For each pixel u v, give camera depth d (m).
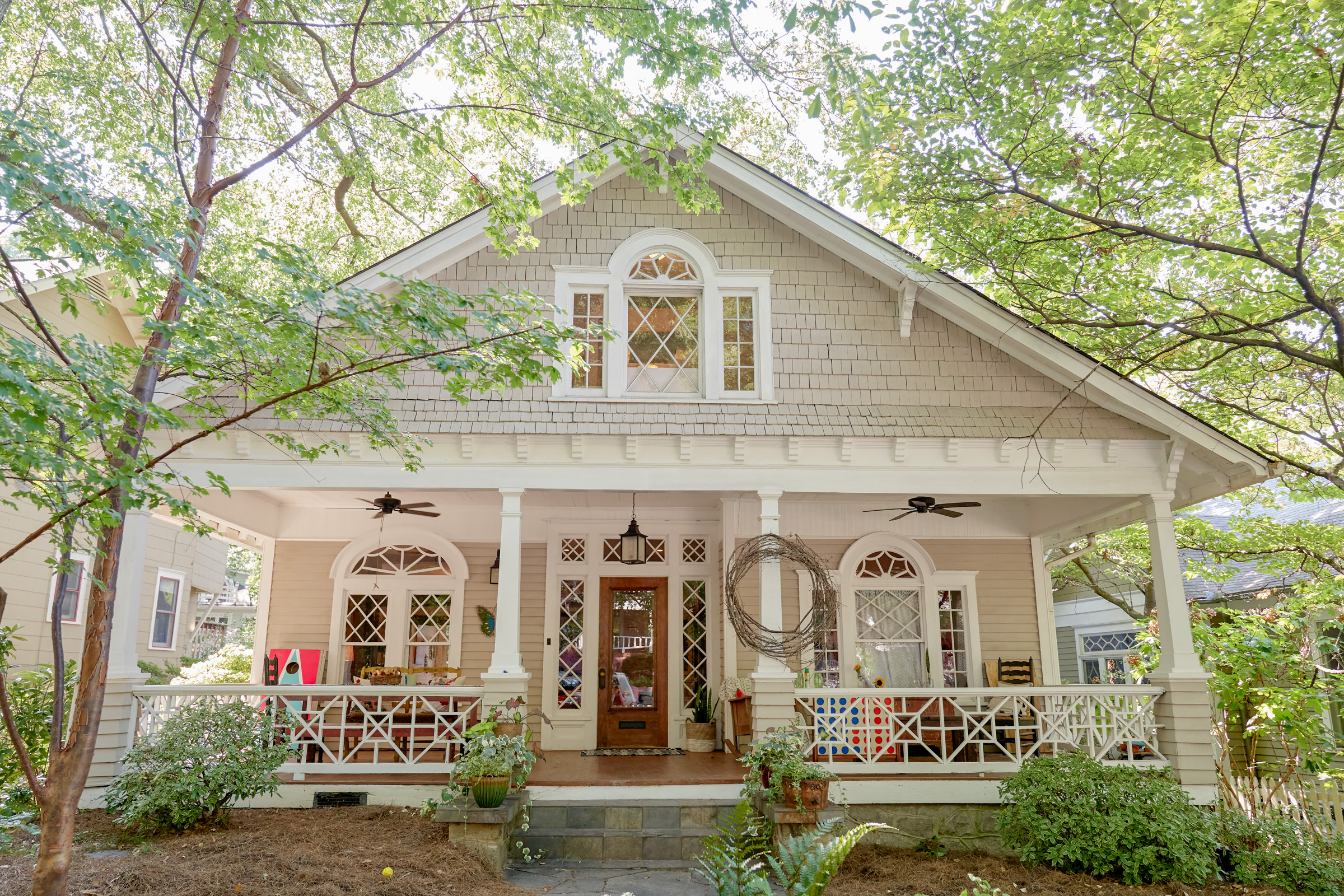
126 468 4.18
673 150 9.56
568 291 9.41
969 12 8.09
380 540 11.84
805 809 7.32
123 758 7.65
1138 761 8.60
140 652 15.50
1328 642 11.30
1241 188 7.66
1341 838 7.80
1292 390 11.63
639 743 11.23
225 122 10.79
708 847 6.01
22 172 3.79
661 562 11.65
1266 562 13.51
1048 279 10.38
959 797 8.31
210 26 6.15
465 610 11.80
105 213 4.50
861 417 9.06
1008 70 8.23
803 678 11.08
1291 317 7.61
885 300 9.47
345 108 9.96
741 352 9.39
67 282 4.93
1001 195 8.98
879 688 8.91
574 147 8.20
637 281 9.48
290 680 10.27
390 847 7.04
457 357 5.41
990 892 6.16
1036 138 8.80
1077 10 7.81
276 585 11.88
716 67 7.36
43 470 4.32
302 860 6.56
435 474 8.80
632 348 9.41
